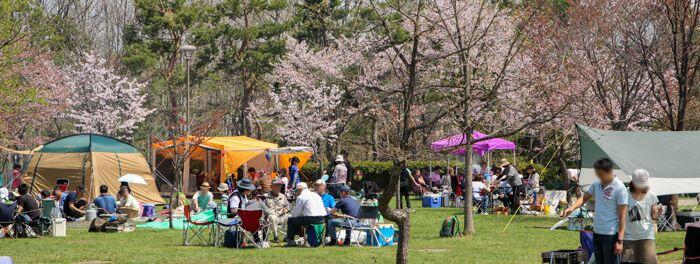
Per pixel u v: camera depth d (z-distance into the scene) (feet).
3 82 98.63
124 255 46.44
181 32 144.15
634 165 57.00
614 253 29.04
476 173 98.22
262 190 67.92
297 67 131.03
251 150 110.11
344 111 119.96
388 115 39.88
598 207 29.60
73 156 90.02
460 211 83.66
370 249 48.42
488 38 77.77
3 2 82.12
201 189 69.72
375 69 94.79
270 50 138.00
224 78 172.04
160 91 165.58
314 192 54.90
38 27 122.11
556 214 77.71
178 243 53.62
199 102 193.36
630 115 88.02
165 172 118.42
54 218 60.23
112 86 152.35
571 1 88.17
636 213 29.43
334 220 51.42
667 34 74.13
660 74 73.41
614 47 82.84
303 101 127.03
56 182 87.25
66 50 165.17
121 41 187.21
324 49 127.03
